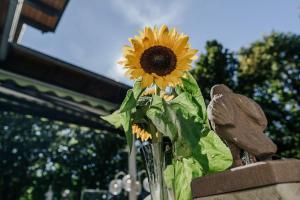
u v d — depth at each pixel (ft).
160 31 3.75
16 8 9.92
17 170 43.39
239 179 3.04
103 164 46.70
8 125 43.47
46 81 13.19
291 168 2.87
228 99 3.70
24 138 44.29
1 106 14.66
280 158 3.44
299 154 38.19
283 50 46.78
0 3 9.84
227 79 44.09
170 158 3.84
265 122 3.63
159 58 3.68
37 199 43.62
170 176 3.78
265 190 2.85
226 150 3.64
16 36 14.07
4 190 42.27
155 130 3.97
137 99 3.84
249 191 2.97
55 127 46.03
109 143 47.39
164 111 3.62
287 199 2.71
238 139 3.51
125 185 18.34
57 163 45.57
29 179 43.91
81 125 16.08
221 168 3.59
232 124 3.54
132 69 3.67
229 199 3.10
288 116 40.19
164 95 4.21
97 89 14.11
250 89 45.16
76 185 45.44
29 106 15.16
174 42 3.72
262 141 3.46
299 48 46.11
